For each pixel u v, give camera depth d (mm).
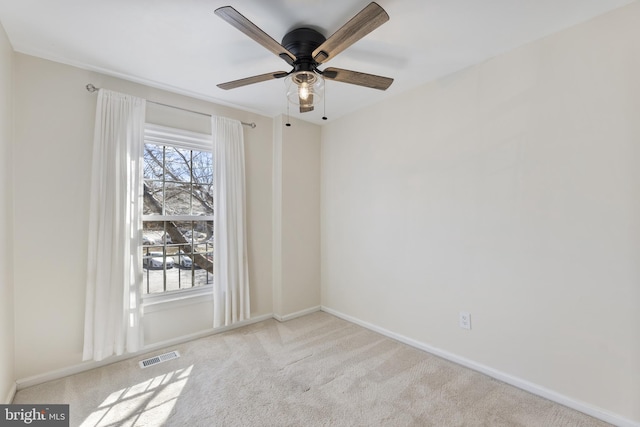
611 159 1673
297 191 3430
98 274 2211
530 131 1971
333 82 2535
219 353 2516
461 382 2088
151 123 2594
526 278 1991
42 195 2084
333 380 2115
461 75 2332
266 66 2287
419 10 1641
